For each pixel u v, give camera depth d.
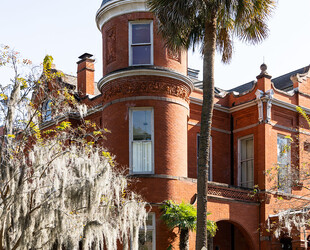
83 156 16.42
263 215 23.50
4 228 14.74
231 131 26.17
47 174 15.97
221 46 19.59
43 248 14.80
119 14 22.17
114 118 21.56
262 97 24.39
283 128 25.25
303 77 26.97
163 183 20.61
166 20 17.52
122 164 21.02
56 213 14.77
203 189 16.33
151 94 21.27
